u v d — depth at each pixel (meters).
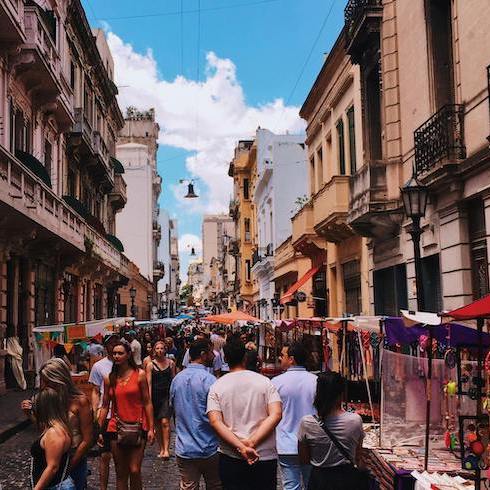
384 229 16.53
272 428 5.17
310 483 5.05
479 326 6.72
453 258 12.62
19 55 19.25
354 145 20.47
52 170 25.64
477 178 11.60
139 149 66.31
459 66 12.52
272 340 19.55
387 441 7.99
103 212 39.31
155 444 12.05
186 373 6.57
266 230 44.53
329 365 14.66
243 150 63.19
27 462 9.98
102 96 37.12
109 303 41.06
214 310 91.44
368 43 17.27
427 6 13.83
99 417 7.29
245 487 5.20
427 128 13.15
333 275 24.38
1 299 18.19
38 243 21.50
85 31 29.81
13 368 18.25
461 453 6.87
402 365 8.14
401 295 16.11
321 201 22.06
